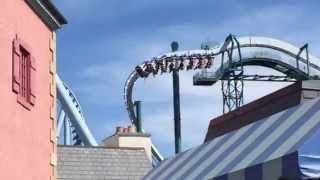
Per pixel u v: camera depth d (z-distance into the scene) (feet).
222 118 66.39
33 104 53.36
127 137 102.22
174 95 249.96
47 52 58.18
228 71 260.21
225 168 47.93
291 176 39.27
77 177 82.23
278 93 55.98
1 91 47.06
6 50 48.32
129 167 85.05
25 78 52.75
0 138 46.42
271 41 262.06
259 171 42.52
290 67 262.06
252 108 60.23
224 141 54.49
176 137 240.53
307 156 38.88
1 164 46.29
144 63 260.62
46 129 56.75
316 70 263.70
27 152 51.62
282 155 40.19
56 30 60.70
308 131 40.34
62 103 225.15
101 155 85.10
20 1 51.65
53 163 57.72
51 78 58.75
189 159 58.39
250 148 47.14
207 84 260.62
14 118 49.11
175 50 262.88
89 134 220.43
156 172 63.00
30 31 53.83
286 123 45.11
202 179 50.31
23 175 50.49
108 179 83.15
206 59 260.83
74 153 84.17
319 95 53.01
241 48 259.60
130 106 261.85
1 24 47.88
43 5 55.77
